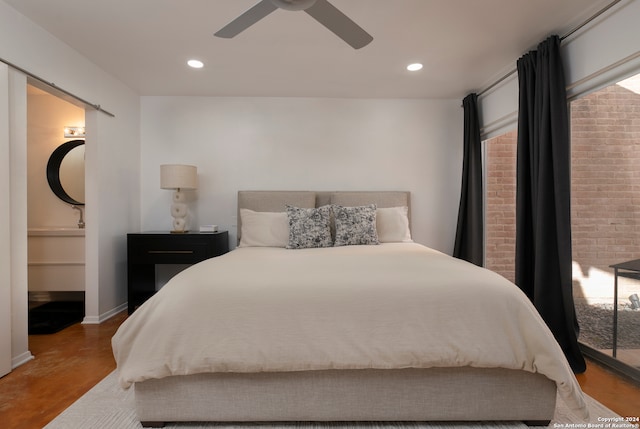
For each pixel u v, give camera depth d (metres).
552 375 1.40
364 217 3.22
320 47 2.73
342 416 1.53
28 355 2.30
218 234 3.46
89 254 3.11
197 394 1.52
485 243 3.74
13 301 2.19
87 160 3.10
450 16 2.29
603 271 2.22
